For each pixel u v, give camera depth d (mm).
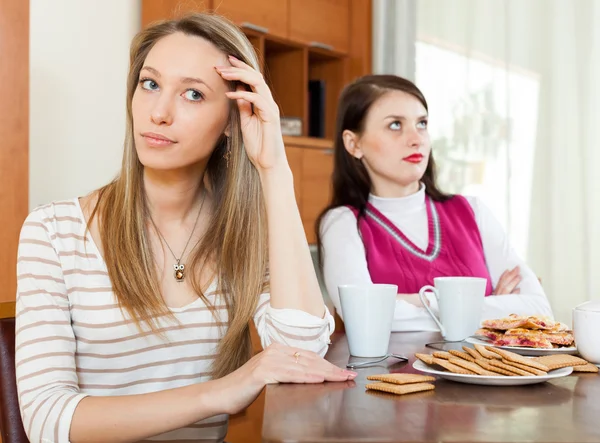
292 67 3830
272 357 993
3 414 1121
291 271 1177
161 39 1188
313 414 778
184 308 1202
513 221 3934
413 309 1569
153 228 1229
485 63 4027
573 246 3770
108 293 1160
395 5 4230
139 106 1165
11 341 1146
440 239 1960
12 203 2271
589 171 3740
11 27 2258
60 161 3020
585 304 1082
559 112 3816
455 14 4098
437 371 946
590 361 1057
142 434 977
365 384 949
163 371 1192
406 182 1960
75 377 1097
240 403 964
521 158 3924
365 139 1964
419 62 4188
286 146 3545
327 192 3793
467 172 4062
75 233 1185
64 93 3035
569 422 745
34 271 1139
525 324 1206
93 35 3146
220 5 3225
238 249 1252
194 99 1178
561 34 3816
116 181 1259
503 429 717
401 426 728
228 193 1266
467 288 1341
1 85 2246
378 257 1920
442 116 4133
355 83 2016
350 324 1192
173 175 1211
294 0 3666
